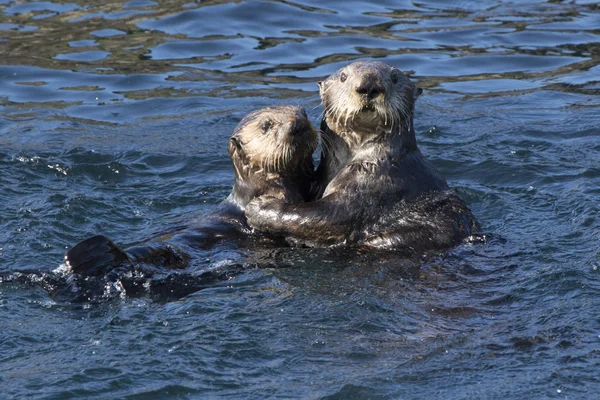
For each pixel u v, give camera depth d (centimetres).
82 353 1983
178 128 4019
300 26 5166
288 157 2712
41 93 4369
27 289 2308
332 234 2631
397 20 5291
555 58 4769
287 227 2652
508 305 2248
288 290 2330
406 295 2308
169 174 3541
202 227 2738
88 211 3045
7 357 1972
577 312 2164
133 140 3878
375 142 2694
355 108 2594
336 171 2750
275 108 2809
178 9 5350
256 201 2733
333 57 4728
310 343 2039
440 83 4472
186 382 1877
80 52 4806
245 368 1939
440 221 2642
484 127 3941
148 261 2403
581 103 4216
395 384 1867
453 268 2489
